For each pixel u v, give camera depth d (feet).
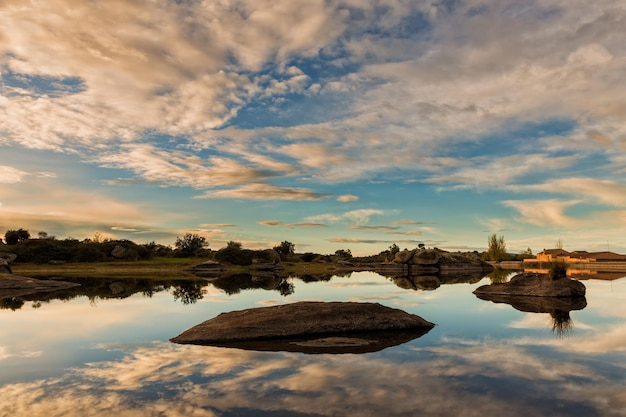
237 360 31.14
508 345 35.96
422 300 73.51
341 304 46.70
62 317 53.83
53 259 260.01
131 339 39.58
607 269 246.06
